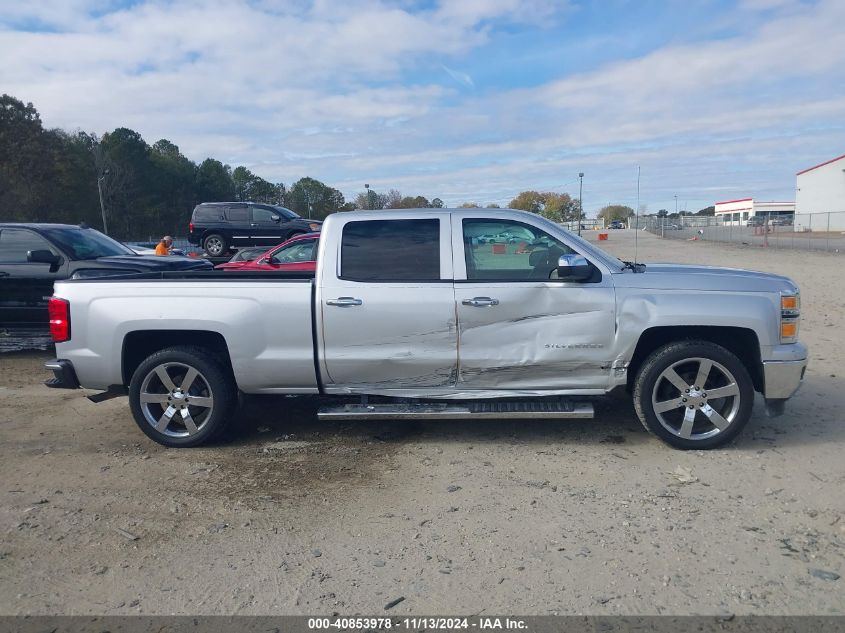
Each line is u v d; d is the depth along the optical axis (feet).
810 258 86.99
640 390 17.01
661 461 16.56
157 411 18.62
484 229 17.66
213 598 11.13
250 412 21.70
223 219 77.10
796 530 12.85
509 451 17.62
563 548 12.41
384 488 15.44
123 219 218.59
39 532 13.61
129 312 17.84
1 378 27.09
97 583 11.70
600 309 16.92
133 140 227.20
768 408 17.42
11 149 180.55
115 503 14.94
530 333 17.17
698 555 12.01
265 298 17.52
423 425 20.08
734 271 18.20
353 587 11.34
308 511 14.34
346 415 17.56
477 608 10.62
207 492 15.44
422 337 17.31
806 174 212.84
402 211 18.04
